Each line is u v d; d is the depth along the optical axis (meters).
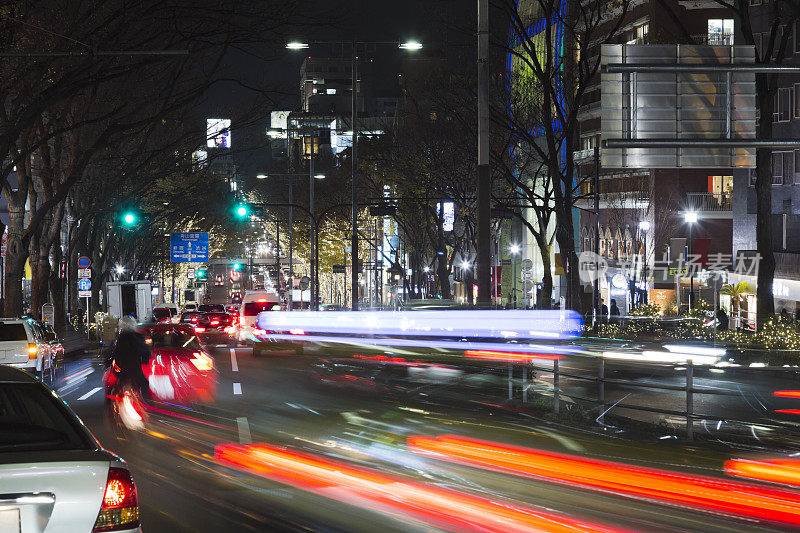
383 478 10.91
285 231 95.62
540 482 10.68
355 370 28.39
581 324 36.12
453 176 50.69
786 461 12.33
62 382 25.94
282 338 36.62
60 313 46.72
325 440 14.00
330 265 94.62
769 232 32.75
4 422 5.54
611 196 70.00
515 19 32.75
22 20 24.36
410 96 52.12
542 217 39.91
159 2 24.27
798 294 45.00
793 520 8.73
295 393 21.53
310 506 9.27
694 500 9.66
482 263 22.41
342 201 78.19
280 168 94.38
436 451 13.02
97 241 57.78
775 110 48.78
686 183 64.88
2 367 6.00
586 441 14.05
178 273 112.25
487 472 11.31
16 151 33.34
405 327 31.77
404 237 84.38
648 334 42.41
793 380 26.09
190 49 26.16
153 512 8.98
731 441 14.19
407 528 8.29
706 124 20.08
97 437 14.28
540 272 83.56
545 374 26.97
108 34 24.61
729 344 33.97
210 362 24.30
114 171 43.31
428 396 20.69
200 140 44.84
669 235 63.94
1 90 26.19
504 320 30.98
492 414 17.50
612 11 63.56
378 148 54.06
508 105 43.03
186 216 72.38
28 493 4.89
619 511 9.10
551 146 34.56
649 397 21.77
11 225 34.31
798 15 30.22
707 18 61.28
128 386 14.71
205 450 12.98
